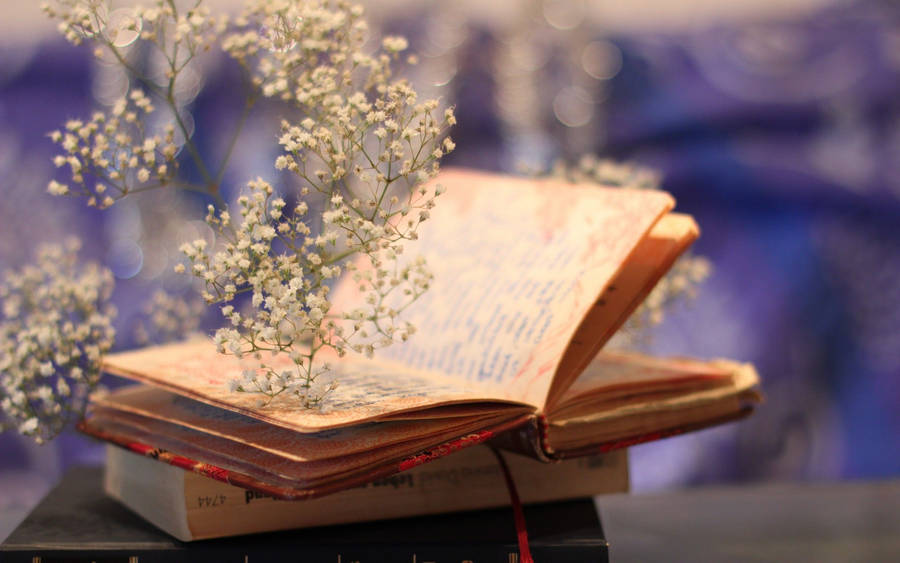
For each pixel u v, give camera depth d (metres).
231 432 0.56
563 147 1.13
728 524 0.69
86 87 1.08
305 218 0.66
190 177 1.07
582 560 0.57
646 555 0.65
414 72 1.08
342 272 0.72
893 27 1.17
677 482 1.18
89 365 0.63
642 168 1.11
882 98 1.16
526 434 0.57
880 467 1.17
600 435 0.60
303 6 0.60
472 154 1.10
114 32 0.61
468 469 0.61
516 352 0.60
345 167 0.58
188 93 1.05
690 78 1.16
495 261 0.65
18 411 0.62
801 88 1.16
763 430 1.18
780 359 1.17
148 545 0.57
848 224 1.17
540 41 1.12
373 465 0.53
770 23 1.19
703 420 0.63
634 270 0.61
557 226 0.64
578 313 0.59
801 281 1.17
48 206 1.08
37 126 1.08
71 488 0.66
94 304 0.67
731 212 1.17
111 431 0.62
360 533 0.58
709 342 1.17
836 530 0.68
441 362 0.63
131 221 1.07
